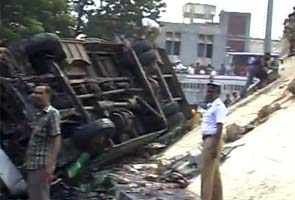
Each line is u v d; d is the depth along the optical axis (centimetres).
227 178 1059
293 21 2311
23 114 930
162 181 1145
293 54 2247
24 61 1005
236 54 5075
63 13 3212
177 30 6309
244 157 1123
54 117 785
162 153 1438
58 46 1032
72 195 991
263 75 2158
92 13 4244
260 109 1538
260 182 995
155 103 1353
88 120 1018
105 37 4225
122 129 1165
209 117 877
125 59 1352
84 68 1200
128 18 4253
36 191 785
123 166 1255
